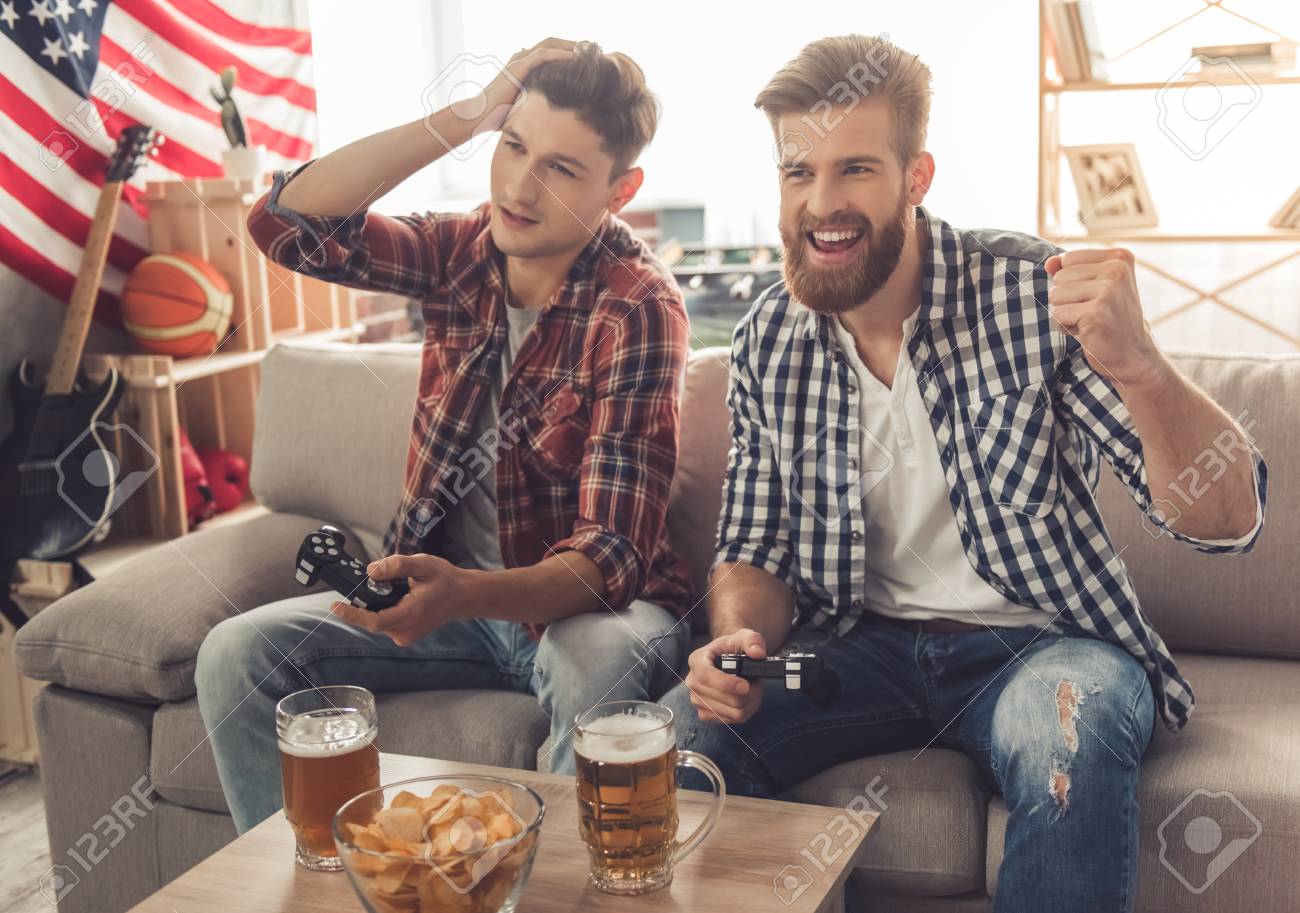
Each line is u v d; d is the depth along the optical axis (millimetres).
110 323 2480
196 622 1568
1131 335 1123
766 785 1256
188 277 2369
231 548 1726
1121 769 1102
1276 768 1179
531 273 1590
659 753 906
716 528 1642
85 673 1560
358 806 880
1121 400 1266
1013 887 1102
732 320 3404
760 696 1189
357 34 3213
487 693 1502
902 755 1296
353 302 2863
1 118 2232
